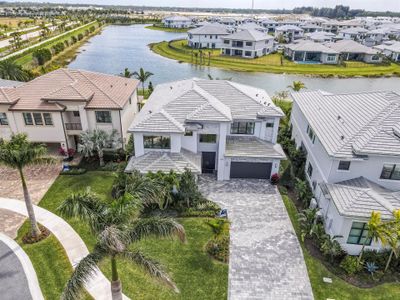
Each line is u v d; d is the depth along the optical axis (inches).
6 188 1228.5
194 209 1120.2
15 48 3902.6
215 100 1358.3
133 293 807.7
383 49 4534.9
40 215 1077.8
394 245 807.7
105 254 586.2
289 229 1055.6
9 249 932.6
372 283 865.5
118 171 1240.8
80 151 1386.6
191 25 7160.4
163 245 970.7
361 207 903.7
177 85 1552.7
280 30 5629.9
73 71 1534.2
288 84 2970.0
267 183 1302.9
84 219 599.2
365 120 1095.6
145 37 5753.0
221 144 1250.6
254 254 951.6
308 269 905.5
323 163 1115.3
